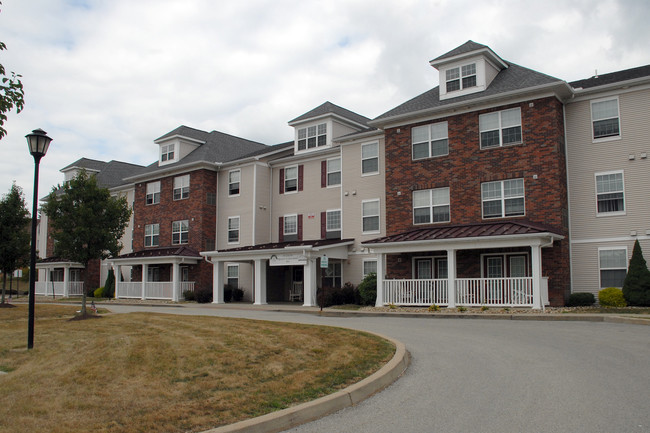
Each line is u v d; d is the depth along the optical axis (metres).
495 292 22.53
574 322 16.86
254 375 8.95
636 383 8.52
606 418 6.75
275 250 28.52
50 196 22.55
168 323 15.74
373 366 9.59
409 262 25.38
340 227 31.00
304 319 19.73
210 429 6.33
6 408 7.13
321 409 7.30
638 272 20.09
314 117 32.72
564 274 21.62
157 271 38.44
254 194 34.00
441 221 24.94
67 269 43.56
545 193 22.20
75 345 12.06
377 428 6.64
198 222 35.41
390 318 20.02
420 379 9.19
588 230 22.22
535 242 20.14
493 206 23.56
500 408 7.32
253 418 6.70
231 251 30.66
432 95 27.06
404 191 26.06
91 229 20.62
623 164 21.77
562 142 22.81
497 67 25.86
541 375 9.21
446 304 22.33
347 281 29.41
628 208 21.50
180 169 37.03
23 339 13.48
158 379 8.66
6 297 44.12
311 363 9.88
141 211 39.88
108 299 37.34
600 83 23.22
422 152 25.75
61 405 7.25
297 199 33.34
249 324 15.30
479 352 11.58
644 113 21.50
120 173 49.62
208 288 34.88
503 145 23.45
